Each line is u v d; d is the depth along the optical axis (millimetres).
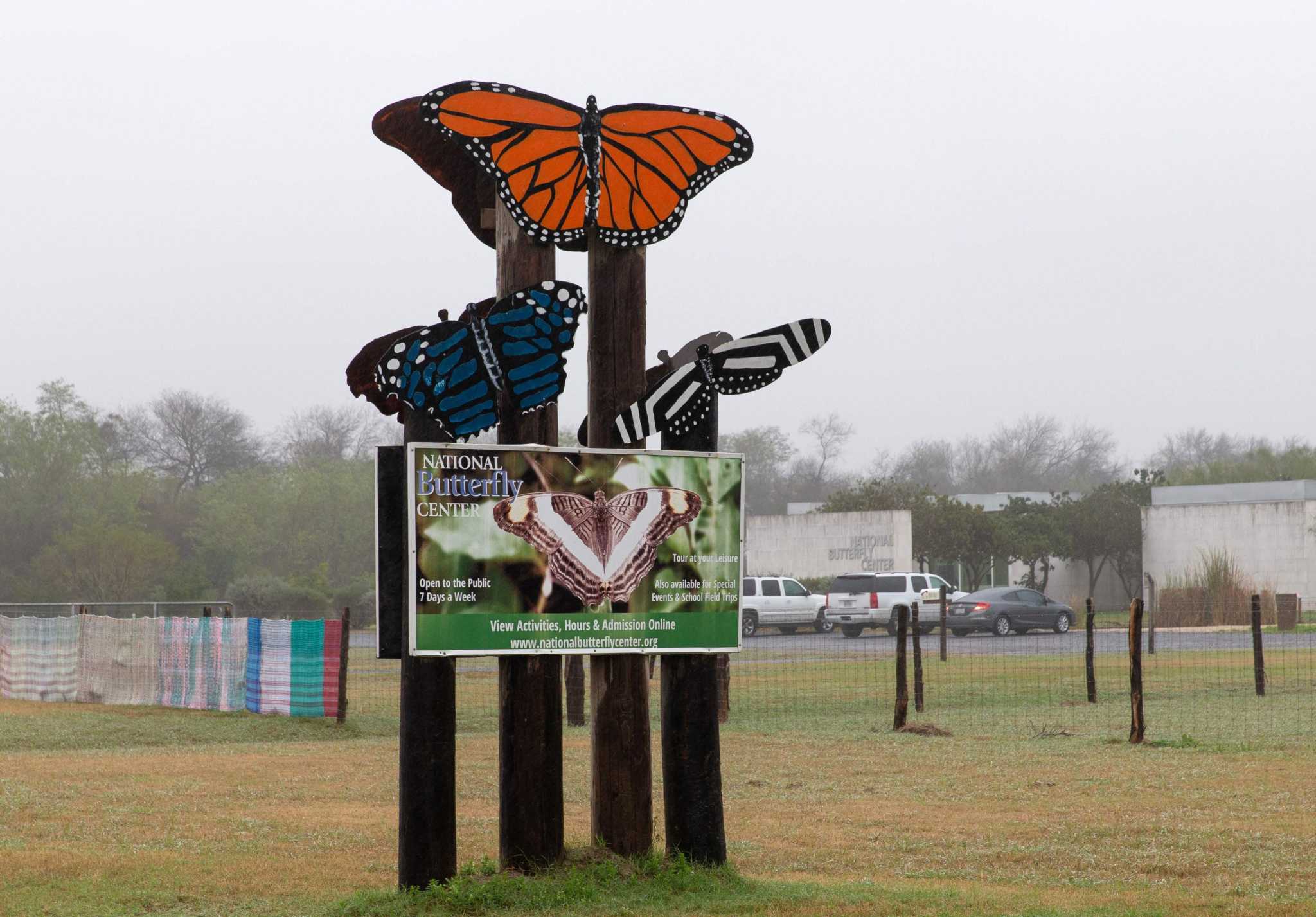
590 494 8195
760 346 8523
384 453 8078
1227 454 142500
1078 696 23469
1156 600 52531
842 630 49344
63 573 60969
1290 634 43938
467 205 9062
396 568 8062
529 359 8250
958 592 47188
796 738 17562
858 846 10156
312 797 12938
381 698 24250
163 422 97938
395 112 8734
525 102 8375
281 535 73438
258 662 21641
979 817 11336
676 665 8484
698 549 8383
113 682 23984
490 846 10281
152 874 9172
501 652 8023
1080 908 7871
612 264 8586
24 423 69688
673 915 7531
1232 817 11062
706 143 8617
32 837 10625
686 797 8477
